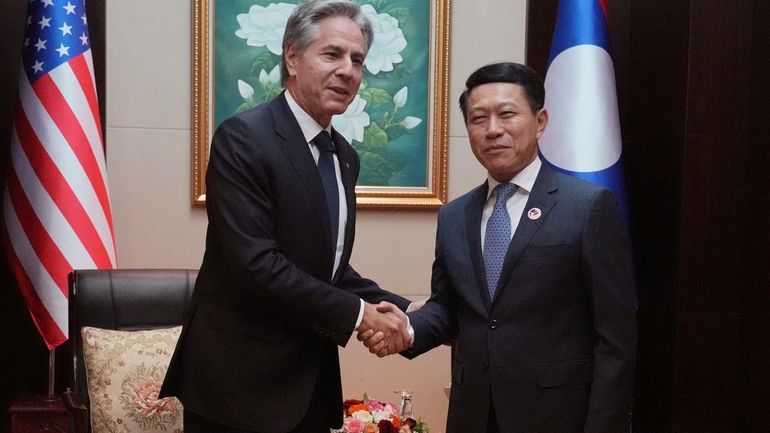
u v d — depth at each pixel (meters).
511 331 2.47
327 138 2.66
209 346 2.52
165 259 4.56
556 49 4.29
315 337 2.57
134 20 4.49
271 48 4.56
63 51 4.09
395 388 4.68
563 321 2.46
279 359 2.51
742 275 4.19
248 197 2.47
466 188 4.69
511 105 2.51
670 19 4.31
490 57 4.68
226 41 4.54
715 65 4.14
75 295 3.50
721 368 4.23
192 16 4.50
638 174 4.65
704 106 4.14
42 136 4.02
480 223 2.62
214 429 2.53
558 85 4.24
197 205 4.56
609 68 4.25
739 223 4.19
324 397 2.66
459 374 2.57
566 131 4.19
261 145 2.50
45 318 3.96
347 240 2.69
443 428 4.70
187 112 4.55
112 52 4.48
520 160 2.54
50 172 4.01
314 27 2.58
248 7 4.54
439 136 4.63
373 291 3.09
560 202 2.50
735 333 4.22
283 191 2.51
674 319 4.22
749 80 4.14
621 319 2.43
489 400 2.49
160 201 4.55
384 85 4.62
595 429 2.37
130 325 3.53
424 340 2.75
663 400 4.34
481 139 2.55
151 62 4.51
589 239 2.43
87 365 3.37
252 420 2.47
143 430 3.32
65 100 4.05
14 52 4.45
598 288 2.42
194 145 4.53
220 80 4.54
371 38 2.70
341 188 2.70
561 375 2.43
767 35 3.99
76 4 4.18
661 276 4.37
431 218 4.69
